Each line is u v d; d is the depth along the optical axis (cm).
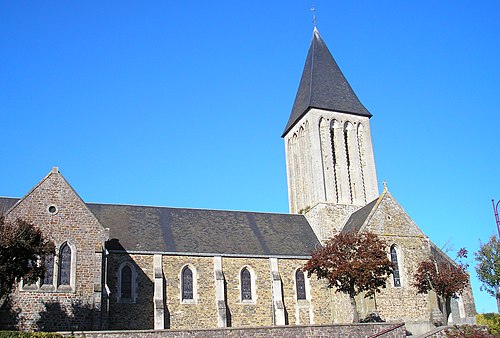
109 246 4500
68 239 4022
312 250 5044
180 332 3347
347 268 4009
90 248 4056
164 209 5316
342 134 6009
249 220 5522
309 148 5916
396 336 3750
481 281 4916
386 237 4925
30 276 3309
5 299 3712
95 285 3959
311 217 5697
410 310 4744
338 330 3659
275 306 4709
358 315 4428
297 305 4831
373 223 4944
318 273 4284
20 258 3266
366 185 5931
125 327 4250
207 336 3388
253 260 4869
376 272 4103
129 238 4675
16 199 4747
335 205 5628
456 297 4938
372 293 4238
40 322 3784
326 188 5694
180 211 5359
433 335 3806
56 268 3928
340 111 6069
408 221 5072
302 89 6366
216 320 4519
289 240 5306
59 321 3825
